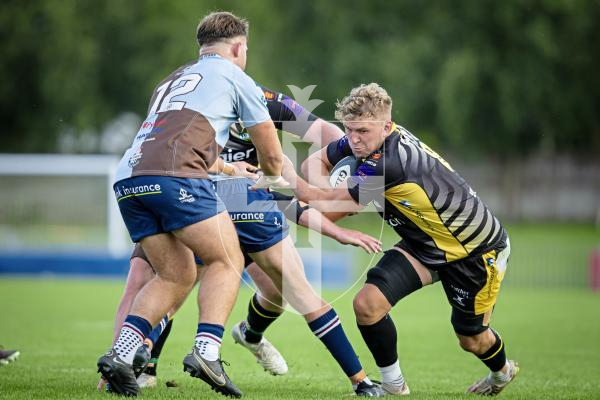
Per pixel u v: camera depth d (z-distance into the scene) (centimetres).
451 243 1731
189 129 1580
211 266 1614
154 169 1557
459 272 1752
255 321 1984
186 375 2050
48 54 9675
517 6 9994
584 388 1986
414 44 10194
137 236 1622
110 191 5928
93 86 9975
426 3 10569
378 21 10688
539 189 11419
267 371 2141
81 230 6938
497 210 11369
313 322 1784
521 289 5916
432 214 1705
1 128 10631
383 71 10088
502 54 10194
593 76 10344
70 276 5756
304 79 10369
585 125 10500
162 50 9794
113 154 10731
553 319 3875
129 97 10462
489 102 10269
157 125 1602
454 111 9719
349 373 1767
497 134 10456
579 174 11344
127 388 1588
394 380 1784
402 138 1716
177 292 1639
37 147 10306
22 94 10125
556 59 10031
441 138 10556
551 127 10375
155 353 1848
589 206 11312
